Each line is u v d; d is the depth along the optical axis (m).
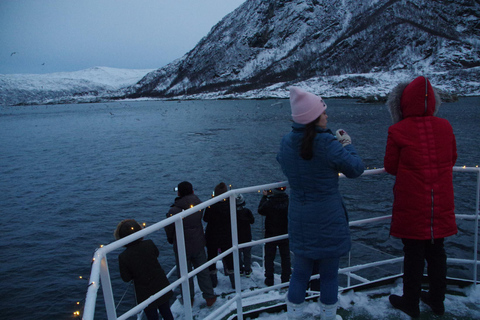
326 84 189.75
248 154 31.20
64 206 18.12
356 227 12.71
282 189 5.13
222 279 5.88
